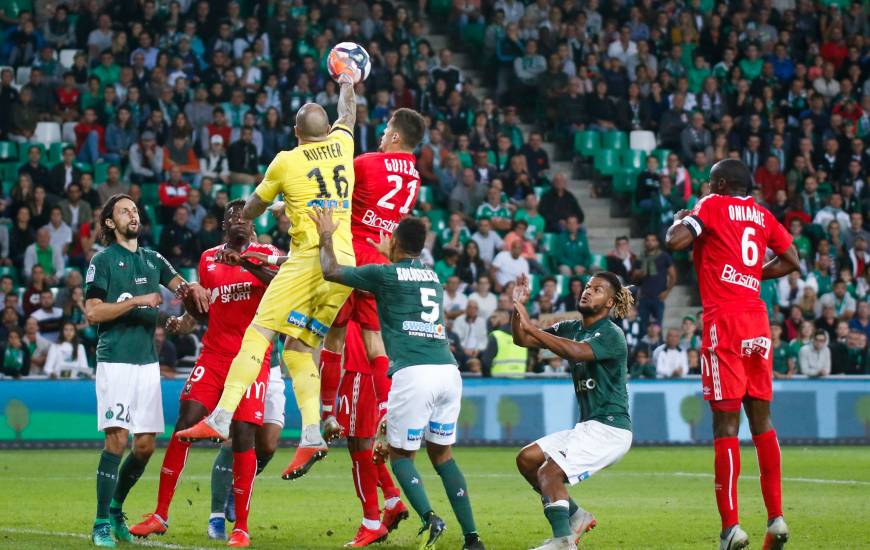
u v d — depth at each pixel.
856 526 26.62
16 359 47.16
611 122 68.12
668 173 63.38
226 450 24.69
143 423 23.42
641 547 23.42
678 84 69.25
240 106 61.16
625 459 45.19
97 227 53.47
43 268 52.75
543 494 21.11
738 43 73.56
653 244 58.12
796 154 68.75
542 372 51.06
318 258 22.39
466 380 48.84
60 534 24.16
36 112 60.12
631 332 54.47
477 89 71.12
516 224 57.88
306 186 22.48
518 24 70.69
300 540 24.28
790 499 32.19
